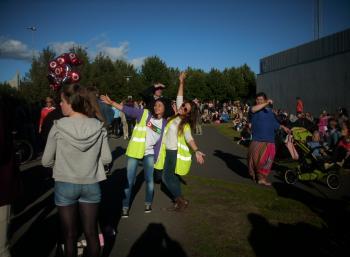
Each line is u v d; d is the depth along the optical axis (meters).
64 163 3.66
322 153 8.71
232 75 58.88
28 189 8.21
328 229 5.69
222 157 13.20
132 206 6.84
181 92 7.38
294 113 26.16
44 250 4.89
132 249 4.89
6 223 3.54
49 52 36.88
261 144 8.68
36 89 34.22
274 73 29.97
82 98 3.80
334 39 21.06
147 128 6.22
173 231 5.55
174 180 6.45
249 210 6.59
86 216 3.76
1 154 3.39
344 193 8.00
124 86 49.25
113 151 14.67
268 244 5.09
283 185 8.74
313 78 23.41
